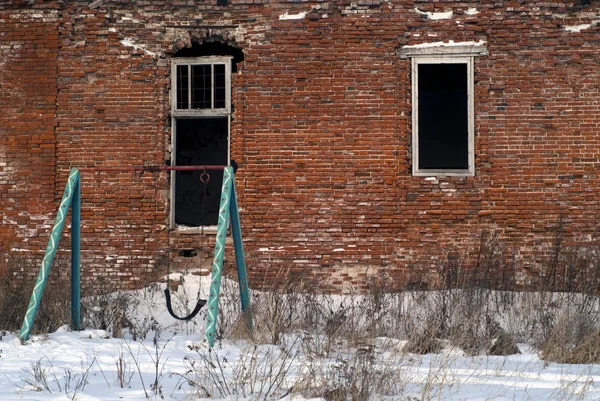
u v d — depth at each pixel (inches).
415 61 632.4
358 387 337.7
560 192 621.0
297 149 631.8
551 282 598.5
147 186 639.8
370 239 625.0
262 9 639.1
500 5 629.9
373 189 626.5
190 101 646.5
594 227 618.2
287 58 635.5
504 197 622.2
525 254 617.9
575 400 325.7
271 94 634.8
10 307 538.9
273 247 629.0
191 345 452.8
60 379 360.2
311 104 632.4
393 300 570.9
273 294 553.6
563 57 626.2
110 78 645.3
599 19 626.5
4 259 633.0
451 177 625.0
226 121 751.7
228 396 329.4
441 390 340.8
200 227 644.7
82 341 463.2
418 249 622.5
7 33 650.2
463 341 478.6
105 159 642.8
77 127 644.7
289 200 630.5
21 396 322.0
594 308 536.1
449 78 767.1
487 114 627.2
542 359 444.5
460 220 623.5
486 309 547.5
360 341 477.7
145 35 646.5
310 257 626.5
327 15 634.8
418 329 500.1
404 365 400.5
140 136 642.2
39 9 649.0
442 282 601.9
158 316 593.0
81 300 560.4
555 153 623.2
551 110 625.0
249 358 411.5
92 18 647.8
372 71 631.8
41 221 642.2
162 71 645.3
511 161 624.7
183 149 753.6
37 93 647.1
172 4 646.5
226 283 616.4
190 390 341.7
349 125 629.9
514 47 627.8
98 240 638.5
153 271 636.1
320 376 356.2
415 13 633.0
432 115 853.2
